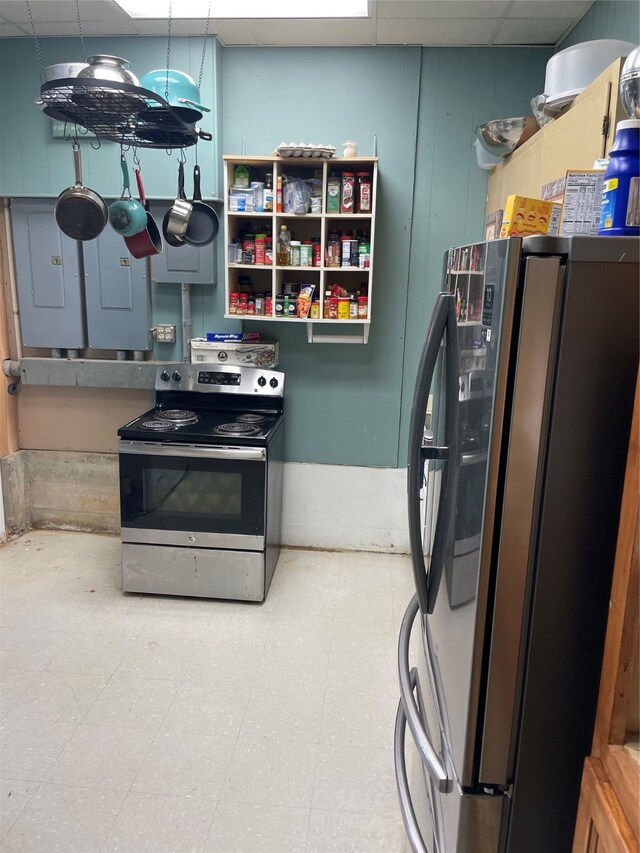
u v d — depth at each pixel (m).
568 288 0.80
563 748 0.94
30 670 2.25
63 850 1.56
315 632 2.55
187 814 1.68
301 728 2.02
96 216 2.31
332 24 2.59
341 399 3.17
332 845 1.60
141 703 2.10
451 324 1.11
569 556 0.88
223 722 2.03
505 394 0.84
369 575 3.06
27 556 3.15
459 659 0.98
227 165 2.72
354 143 2.71
